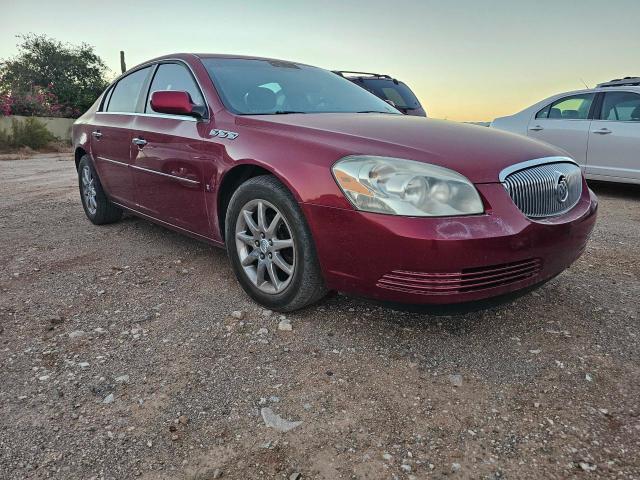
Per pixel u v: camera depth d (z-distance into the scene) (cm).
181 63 373
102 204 477
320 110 350
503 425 198
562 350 253
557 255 253
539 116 740
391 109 394
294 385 223
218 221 320
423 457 182
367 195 231
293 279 269
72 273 356
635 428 196
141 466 177
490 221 226
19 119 1934
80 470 175
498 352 251
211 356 246
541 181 252
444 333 269
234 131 301
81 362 240
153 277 347
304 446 187
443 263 220
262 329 271
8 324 278
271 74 374
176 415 203
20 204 611
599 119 680
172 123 351
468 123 329
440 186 224
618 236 467
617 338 265
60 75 2653
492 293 234
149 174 376
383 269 231
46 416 202
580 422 200
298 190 252
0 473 173
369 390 220
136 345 256
